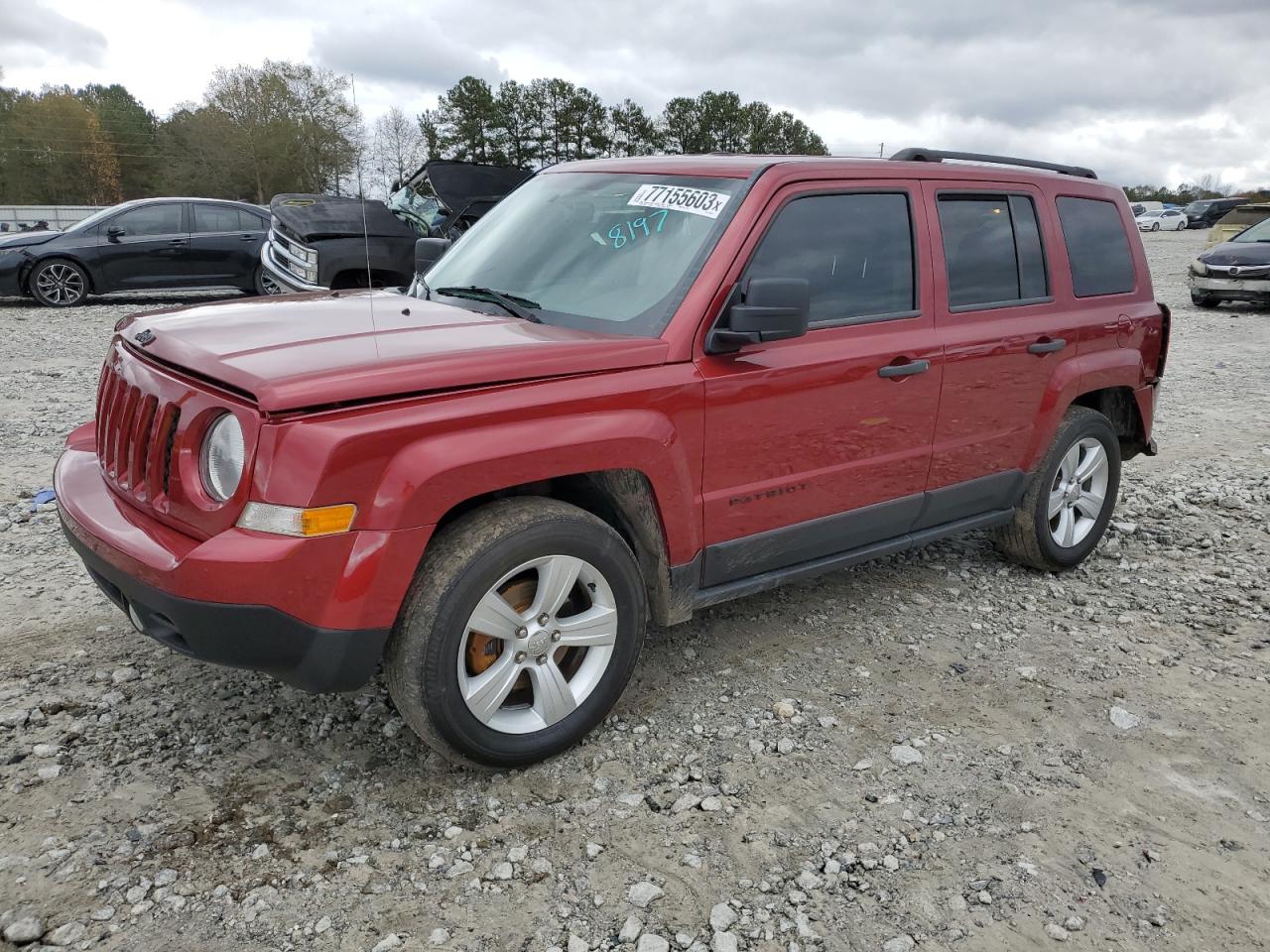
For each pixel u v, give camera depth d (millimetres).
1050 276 4496
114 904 2391
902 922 2471
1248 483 6602
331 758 3059
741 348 3189
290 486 2465
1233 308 17297
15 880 2449
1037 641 4148
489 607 2820
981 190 4219
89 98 97500
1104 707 3600
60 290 13812
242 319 3201
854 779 3076
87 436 3557
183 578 2496
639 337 3145
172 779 2902
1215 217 53906
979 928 2463
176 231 14172
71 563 4500
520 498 2936
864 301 3734
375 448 2535
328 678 2646
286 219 11250
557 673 3043
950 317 3998
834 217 3641
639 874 2607
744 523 3453
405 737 3189
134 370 2957
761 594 4523
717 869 2639
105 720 3193
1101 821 2916
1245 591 4766
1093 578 4902
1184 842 2838
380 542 2566
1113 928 2486
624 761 3129
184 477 2617
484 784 2967
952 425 4062
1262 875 2711
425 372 2652
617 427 2955
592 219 3734
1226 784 3135
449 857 2639
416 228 11375
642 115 77750
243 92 59688
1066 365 4523
